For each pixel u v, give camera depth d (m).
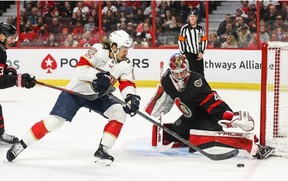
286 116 9.04
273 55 9.48
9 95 14.13
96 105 7.45
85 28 16.45
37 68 15.98
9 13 17.39
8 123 10.50
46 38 16.45
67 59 15.84
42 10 16.53
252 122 7.30
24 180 6.80
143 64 15.56
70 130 9.72
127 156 7.91
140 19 16.19
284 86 8.94
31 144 8.08
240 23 15.44
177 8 16.03
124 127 9.99
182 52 12.59
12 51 15.99
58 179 6.84
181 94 7.64
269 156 7.88
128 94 7.14
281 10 15.26
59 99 7.33
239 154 7.91
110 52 7.16
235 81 15.05
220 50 15.05
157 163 7.55
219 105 7.53
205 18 15.98
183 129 8.05
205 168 7.31
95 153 7.44
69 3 16.52
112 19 16.36
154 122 7.23
